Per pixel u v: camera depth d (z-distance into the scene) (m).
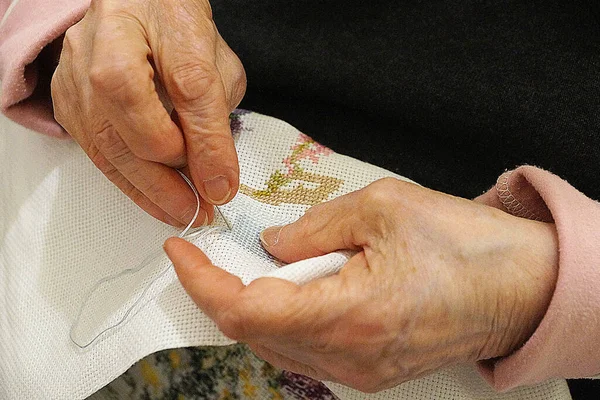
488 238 0.39
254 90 0.67
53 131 0.57
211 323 0.44
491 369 0.44
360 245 0.41
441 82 0.56
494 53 0.56
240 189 0.55
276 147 0.57
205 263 0.38
